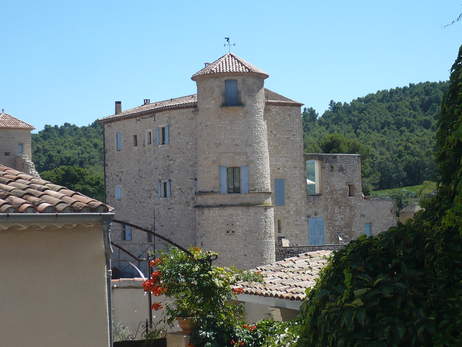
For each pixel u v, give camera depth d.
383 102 140.38
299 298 17.55
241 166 48.84
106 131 60.94
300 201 57.19
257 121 49.31
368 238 8.95
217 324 16.05
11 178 12.17
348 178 61.03
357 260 8.67
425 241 8.59
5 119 76.75
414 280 8.22
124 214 58.41
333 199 60.09
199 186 49.66
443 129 8.98
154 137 55.47
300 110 57.09
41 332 10.53
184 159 53.03
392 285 8.07
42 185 11.88
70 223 10.47
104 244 10.91
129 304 24.25
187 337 15.85
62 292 10.67
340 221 60.34
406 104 130.88
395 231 8.97
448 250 8.23
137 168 57.22
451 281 8.09
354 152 99.38
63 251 10.74
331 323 8.31
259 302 18.88
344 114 137.12
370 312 8.09
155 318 24.03
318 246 52.88
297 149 56.91
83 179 91.56
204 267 16.31
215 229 48.72
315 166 60.56
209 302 16.16
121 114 59.72
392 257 8.72
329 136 100.25
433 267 8.28
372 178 101.12
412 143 109.12
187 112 52.75
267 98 56.69
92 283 10.81
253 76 49.12
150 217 55.78
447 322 7.79
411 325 7.88
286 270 21.33
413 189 92.25
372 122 129.12
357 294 8.05
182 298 16.44
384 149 110.81
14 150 76.38
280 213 56.06
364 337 7.98
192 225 52.62
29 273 10.55
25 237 10.58
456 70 9.13
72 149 121.50
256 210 48.91
